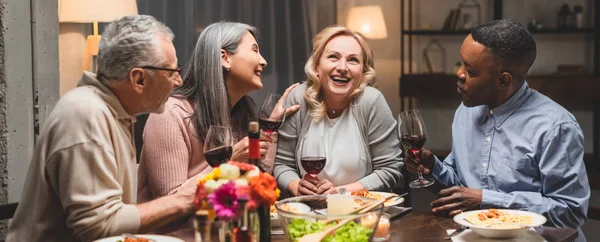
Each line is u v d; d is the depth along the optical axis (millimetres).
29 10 2984
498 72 2338
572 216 2291
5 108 2889
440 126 6664
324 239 1619
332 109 2719
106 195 1821
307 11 6113
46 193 1867
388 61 6707
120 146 1937
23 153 2979
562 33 6219
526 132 2383
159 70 1922
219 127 1998
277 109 2455
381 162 2693
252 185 1539
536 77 6227
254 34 2641
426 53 6609
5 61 2873
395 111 6742
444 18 6574
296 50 6074
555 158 2314
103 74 1927
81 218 1805
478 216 1999
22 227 1896
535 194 2262
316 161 2252
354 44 2664
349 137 2668
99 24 4488
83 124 1827
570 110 6230
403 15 6566
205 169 2430
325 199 1847
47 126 1859
